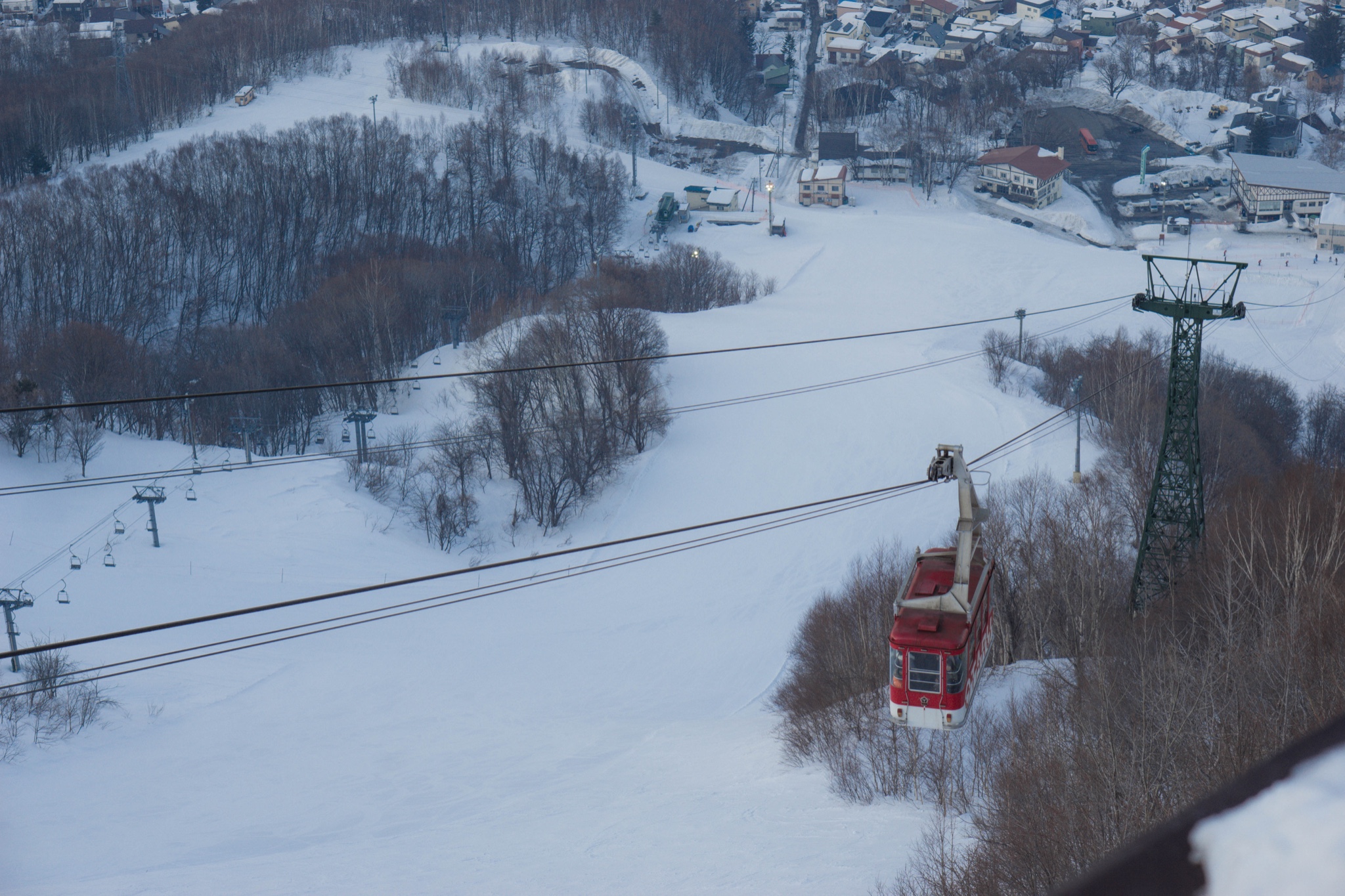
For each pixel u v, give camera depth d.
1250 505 55.09
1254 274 182.25
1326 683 36.84
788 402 126.56
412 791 57.47
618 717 69.81
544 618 89.50
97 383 132.88
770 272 193.75
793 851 42.06
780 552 96.81
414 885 42.75
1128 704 41.25
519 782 58.50
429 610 91.62
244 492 111.56
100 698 68.81
